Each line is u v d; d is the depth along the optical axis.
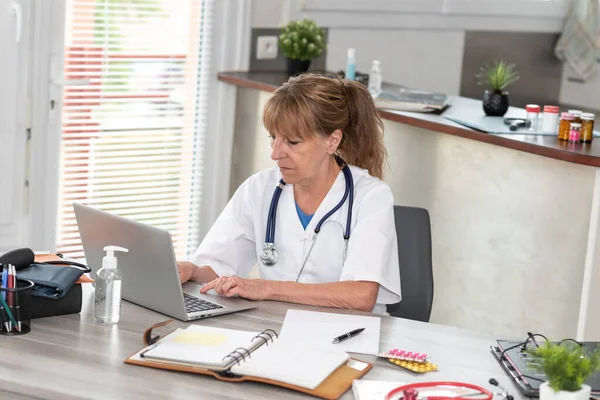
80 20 4.04
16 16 3.84
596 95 5.59
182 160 4.51
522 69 5.52
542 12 5.46
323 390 1.79
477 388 1.82
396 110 3.75
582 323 3.16
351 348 2.03
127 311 2.21
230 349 1.92
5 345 1.94
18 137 3.96
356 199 2.51
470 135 3.37
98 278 2.12
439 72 5.29
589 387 1.72
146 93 4.31
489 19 5.33
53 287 2.13
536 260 3.33
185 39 4.39
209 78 4.52
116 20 4.14
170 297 2.16
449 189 3.63
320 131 2.38
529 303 3.37
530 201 3.32
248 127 4.56
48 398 1.75
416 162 3.76
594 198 3.08
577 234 3.18
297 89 2.38
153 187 4.43
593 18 5.51
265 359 1.89
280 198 2.56
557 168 3.21
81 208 2.30
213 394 1.76
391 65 5.12
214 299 2.31
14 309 2.01
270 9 4.66
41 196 4.08
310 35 4.52
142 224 2.14
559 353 1.73
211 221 4.68
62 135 4.09
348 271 2.39
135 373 1.84
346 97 2.47
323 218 2.49
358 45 5.00
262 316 2.22
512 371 1.95
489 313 3.54
